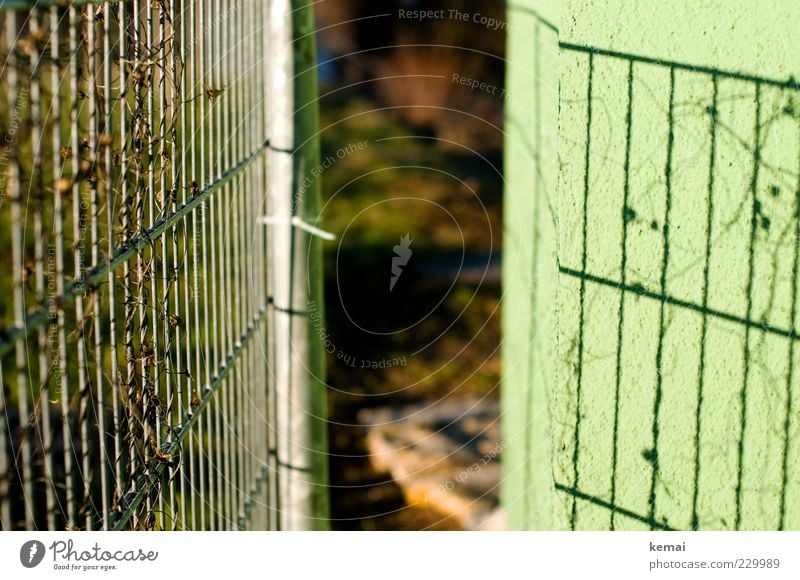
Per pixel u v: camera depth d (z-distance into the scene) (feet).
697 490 7.81
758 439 7.67
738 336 7.58
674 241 7.52
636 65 7.36
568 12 7.45
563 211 7.71
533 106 9.15
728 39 7.19
